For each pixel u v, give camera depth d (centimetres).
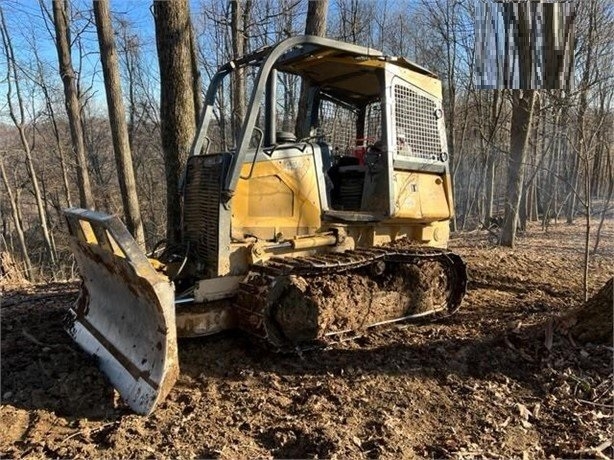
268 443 316
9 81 1714
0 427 328
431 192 543
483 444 311
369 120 605
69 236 471
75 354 441
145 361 367
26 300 657
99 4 995
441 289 542
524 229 1496
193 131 675
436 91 542
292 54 491
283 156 477
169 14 648
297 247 475
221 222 438
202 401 366
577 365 402
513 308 570
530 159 1766
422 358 432
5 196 2253
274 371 414
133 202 1058
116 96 1030
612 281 429
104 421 341
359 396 371
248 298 432
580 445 308
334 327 463
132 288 380
